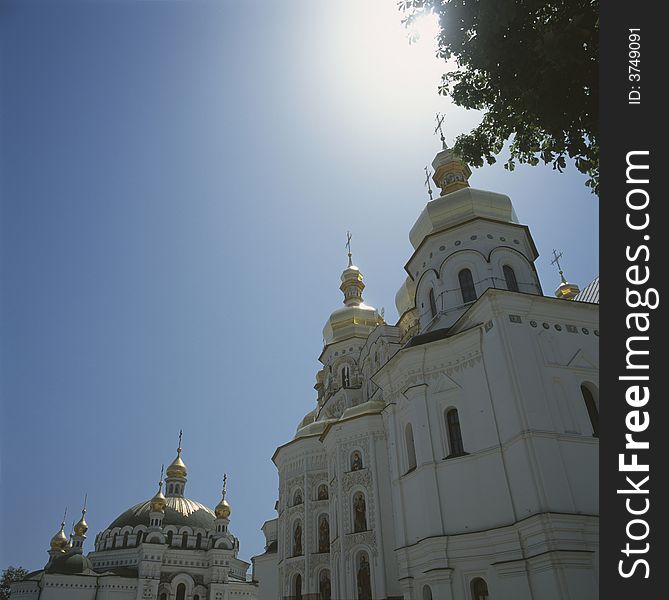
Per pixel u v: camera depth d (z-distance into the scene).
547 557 23.34
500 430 27.84
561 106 15.05
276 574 57.72
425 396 31.55
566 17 14.82
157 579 73.31
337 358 55.50
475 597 26.17
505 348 28.36
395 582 34.31
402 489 31.84
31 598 69.31
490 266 36.94
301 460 46.50
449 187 44.81
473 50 15.84
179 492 92.44
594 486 25.78
